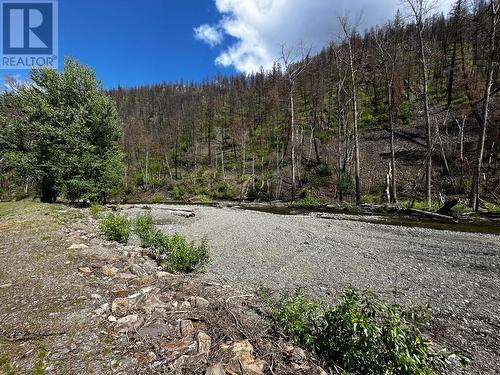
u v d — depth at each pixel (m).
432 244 11.62
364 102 54.94
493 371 4.36
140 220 10.59
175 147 72.31
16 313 4.45
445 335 5.30
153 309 4.64
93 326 4.12
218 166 59.59
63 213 15.59
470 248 10.93
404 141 39.53
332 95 53.97
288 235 13.80
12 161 20.67
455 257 9.92
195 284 6.12
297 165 42.72
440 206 19.89
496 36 19.22
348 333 3.81
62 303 4.80
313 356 3.87
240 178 50.06
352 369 3.62
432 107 43.88
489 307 6.38
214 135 74.31
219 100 87.12
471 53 55.25
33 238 9.29
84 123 21.58
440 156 33.53
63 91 21.92
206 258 8.36
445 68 51.97
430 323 5.71
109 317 4.35
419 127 41.06
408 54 51.19
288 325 4.27
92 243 9.19
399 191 29.98
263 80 79.88
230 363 3.39
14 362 3.32
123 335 3.93
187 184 54.25
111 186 24.25
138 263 7.49
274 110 58.28
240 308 5.32
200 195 46.91
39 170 20.97
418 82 52.31
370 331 3.55
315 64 54.06
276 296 6.57
